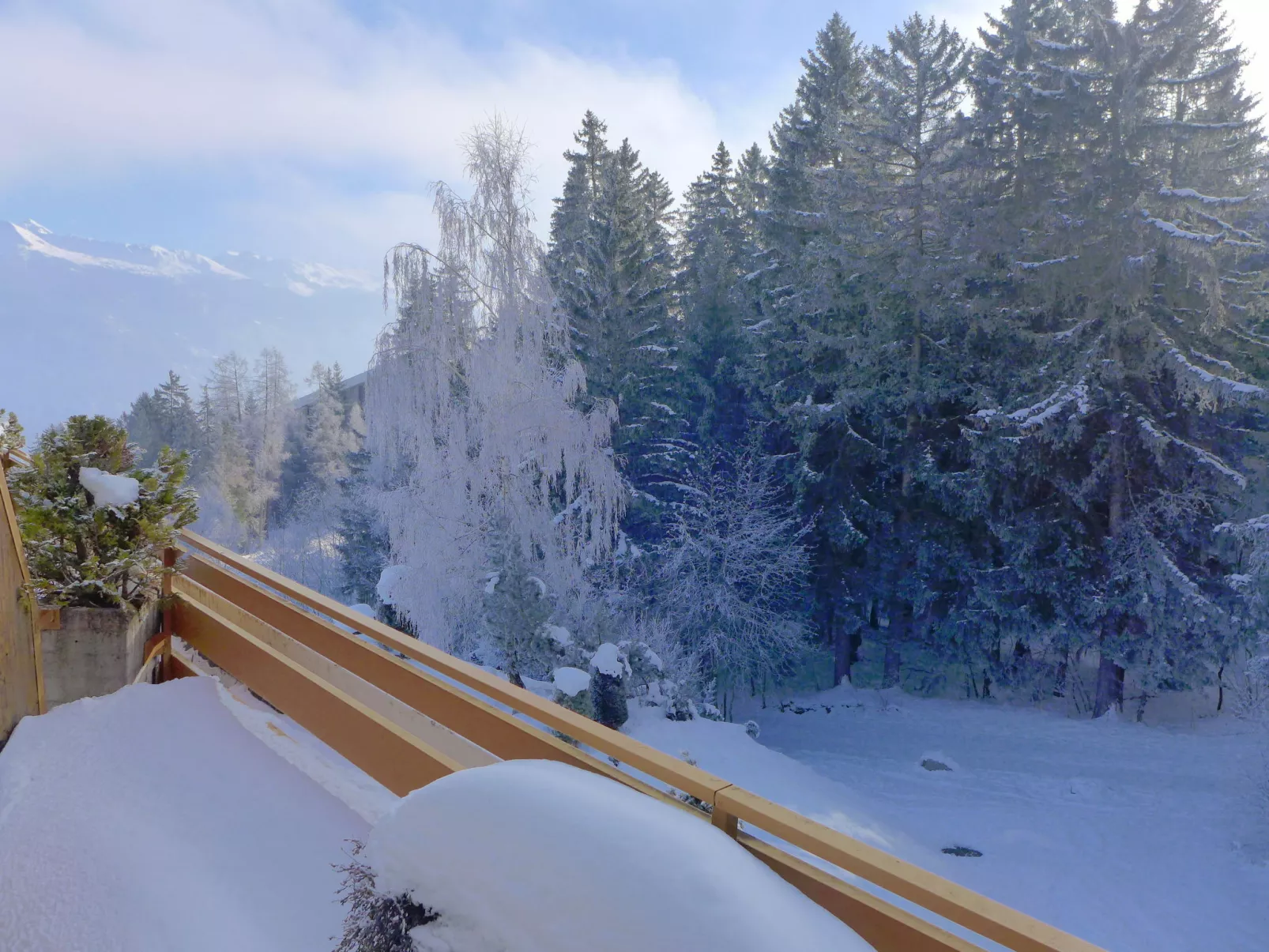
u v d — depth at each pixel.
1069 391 22.05
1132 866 14.27
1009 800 17.64
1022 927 1.45
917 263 25.64
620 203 31.48
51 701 4.07
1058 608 23.31
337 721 3.38
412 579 17.86
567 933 1.74
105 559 4.32
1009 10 30.42
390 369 17.98
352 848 3.03
